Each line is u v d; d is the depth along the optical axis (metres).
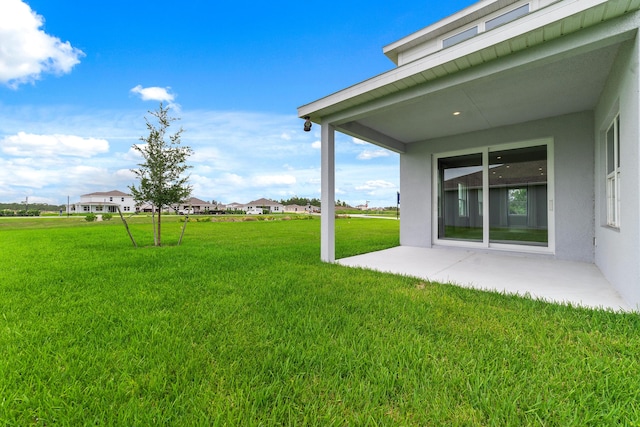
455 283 3.35
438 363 1.61
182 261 4.96
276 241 8.26
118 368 1.60
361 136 5.35
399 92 3.75
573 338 1.88
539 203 5.04
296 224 17.91
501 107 4.35
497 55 2.89
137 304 2.70
